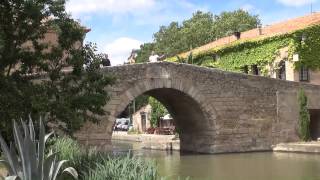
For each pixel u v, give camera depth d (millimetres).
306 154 35875
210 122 38000
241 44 47844
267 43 45625
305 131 40000
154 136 57406
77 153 16438
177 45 85000
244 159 33719
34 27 17234
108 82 19344
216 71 38094
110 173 11586
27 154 10141
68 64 18344
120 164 12477
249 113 39125
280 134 39875
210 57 52281
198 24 86125
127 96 34625
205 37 84062
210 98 37750
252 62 46969
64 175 14039
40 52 17797
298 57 42812
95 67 19031
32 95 16484
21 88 16641
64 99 17438
